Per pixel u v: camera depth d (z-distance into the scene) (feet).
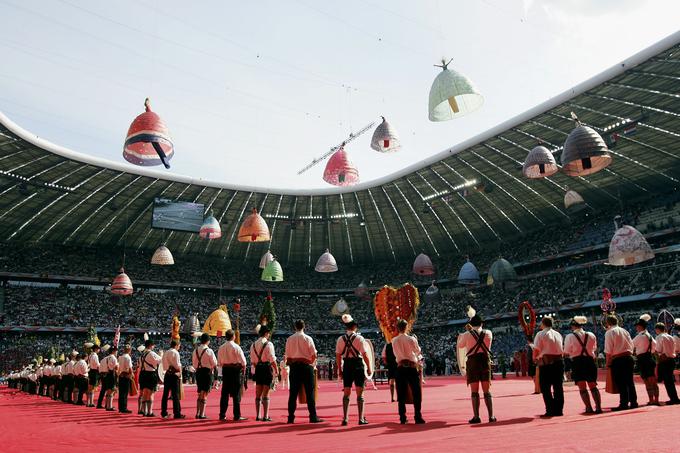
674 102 110.63
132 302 191.11
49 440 25.90
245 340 201.16
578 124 54.54
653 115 116.47
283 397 65.00
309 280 218.38
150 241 198.70
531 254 176.76
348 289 214.48
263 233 67.10
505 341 165.48
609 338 30.71
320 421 31.07
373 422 30.01
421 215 189.16
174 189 169.48
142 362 41.50
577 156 52.21
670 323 77.25
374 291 211.82
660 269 139.23
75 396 61.98
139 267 196.65
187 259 209.56
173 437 25.29
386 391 73.72
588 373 29.12
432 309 196.24
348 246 215.10
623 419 23.93
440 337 185.88
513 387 66.49
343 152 61.52
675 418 23.36
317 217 194.90
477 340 27.68
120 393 45.47
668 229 140.26
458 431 23.15
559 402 28.60
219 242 206.69
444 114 45.47
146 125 44.83
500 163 148.36
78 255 188.44
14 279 174.81
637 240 68.18
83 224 179.93
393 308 54.29
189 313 196.54
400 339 28.96
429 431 23.80
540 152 63.46
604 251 159.02
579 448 15.99
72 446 23.22
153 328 182.60
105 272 188.14
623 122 118.42
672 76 101.96
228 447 20.81
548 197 165.99
